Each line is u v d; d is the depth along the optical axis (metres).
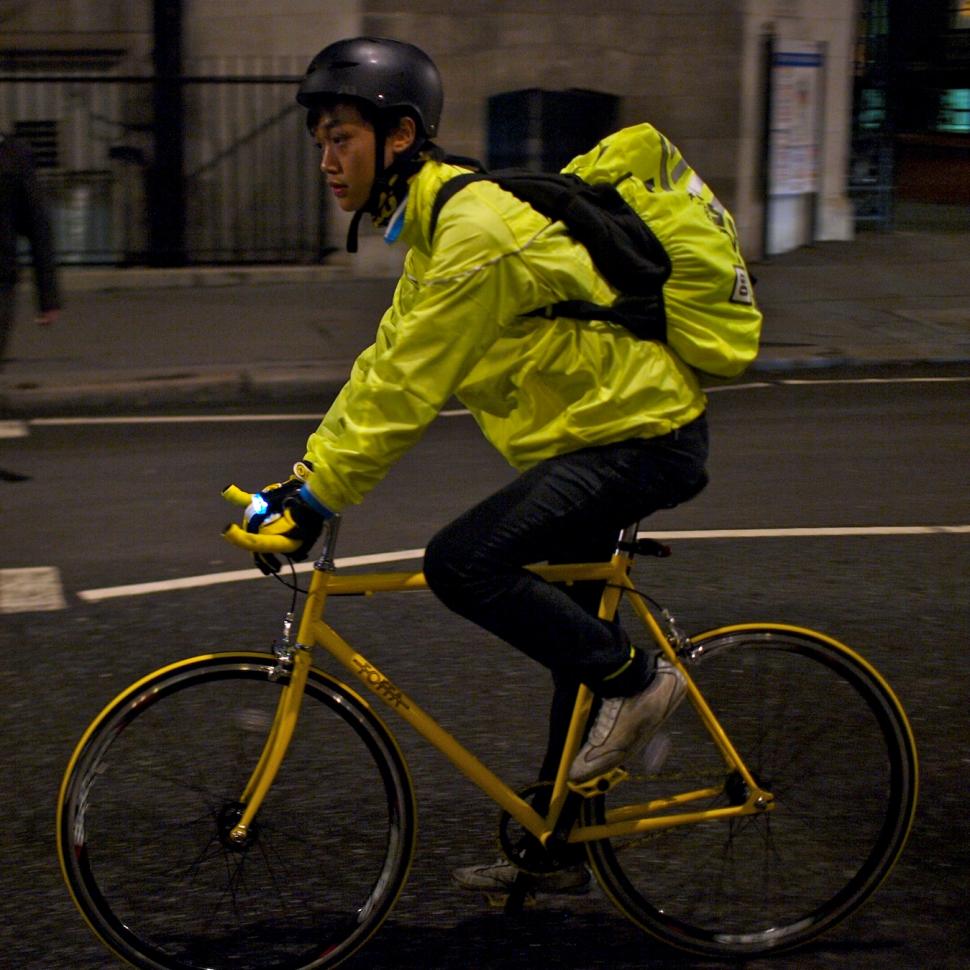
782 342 11.42
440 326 2.74
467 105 13.90
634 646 3.07
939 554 6.30
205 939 3.17
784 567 6.07
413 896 3.48
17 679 4.78
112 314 12.08
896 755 3.31
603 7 14.01
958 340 11.64
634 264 2.85
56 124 13.78
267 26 13.85
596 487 2.91
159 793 3.11
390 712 4.51
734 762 3.29
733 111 14.43
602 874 3.23
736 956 3.27
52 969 3.17
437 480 7.50
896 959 3.25
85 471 7.72
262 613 5.43
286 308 12.43
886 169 16.64
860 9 17.50
